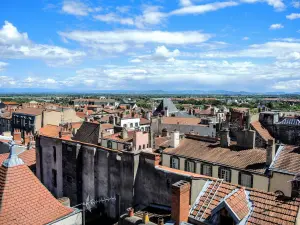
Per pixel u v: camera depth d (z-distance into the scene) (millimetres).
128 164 28531
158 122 74875
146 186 27656
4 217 14992
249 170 34219
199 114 120375
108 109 142125
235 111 58750
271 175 32281
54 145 38500
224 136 40750
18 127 90062
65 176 36875
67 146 36375
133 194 28203
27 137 54594
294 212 16266
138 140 42406
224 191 19641
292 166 32000
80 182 35250
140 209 26750
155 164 26906
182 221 18203
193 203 19781
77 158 34906
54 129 58969
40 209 16531
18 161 17422
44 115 83312
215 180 21062
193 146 43219
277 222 16047
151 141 48781
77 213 17766
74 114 91312
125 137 50438
